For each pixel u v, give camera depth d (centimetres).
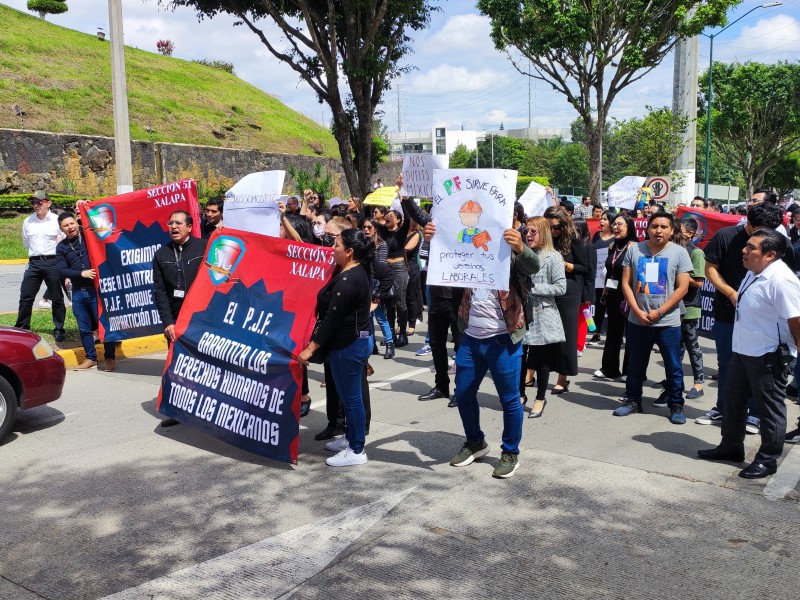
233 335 592
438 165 749
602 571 385
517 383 513
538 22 2152
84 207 845
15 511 472
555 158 8894
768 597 359
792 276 496
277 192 693
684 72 2803
